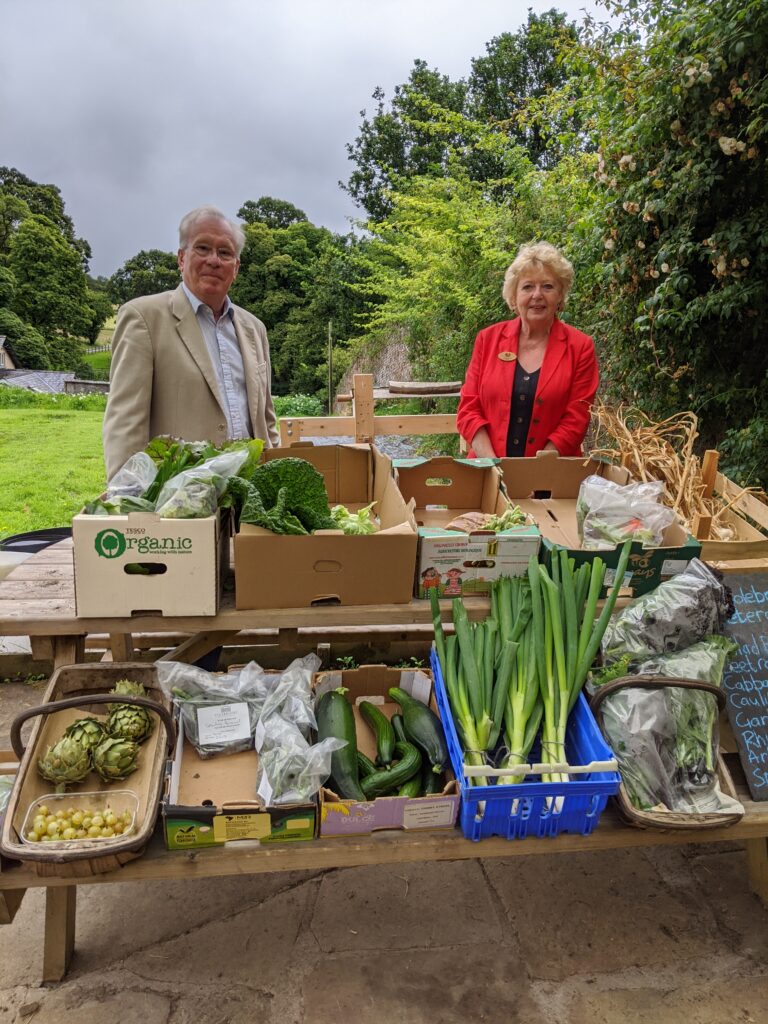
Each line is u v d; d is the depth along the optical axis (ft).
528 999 5.65
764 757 6.07
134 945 6.08
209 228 8.28
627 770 5.52
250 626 6.02
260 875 6.91
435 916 6.44
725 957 6.07
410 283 34.91
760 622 6.60
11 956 5.98
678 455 9.98
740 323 12.53
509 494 8.66
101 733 5.67
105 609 5.79
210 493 5.76
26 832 5.01
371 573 6.08
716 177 11.38
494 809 5.11
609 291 15.01
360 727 6.63
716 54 10.75
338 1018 5.45
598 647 6.12
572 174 22.27
